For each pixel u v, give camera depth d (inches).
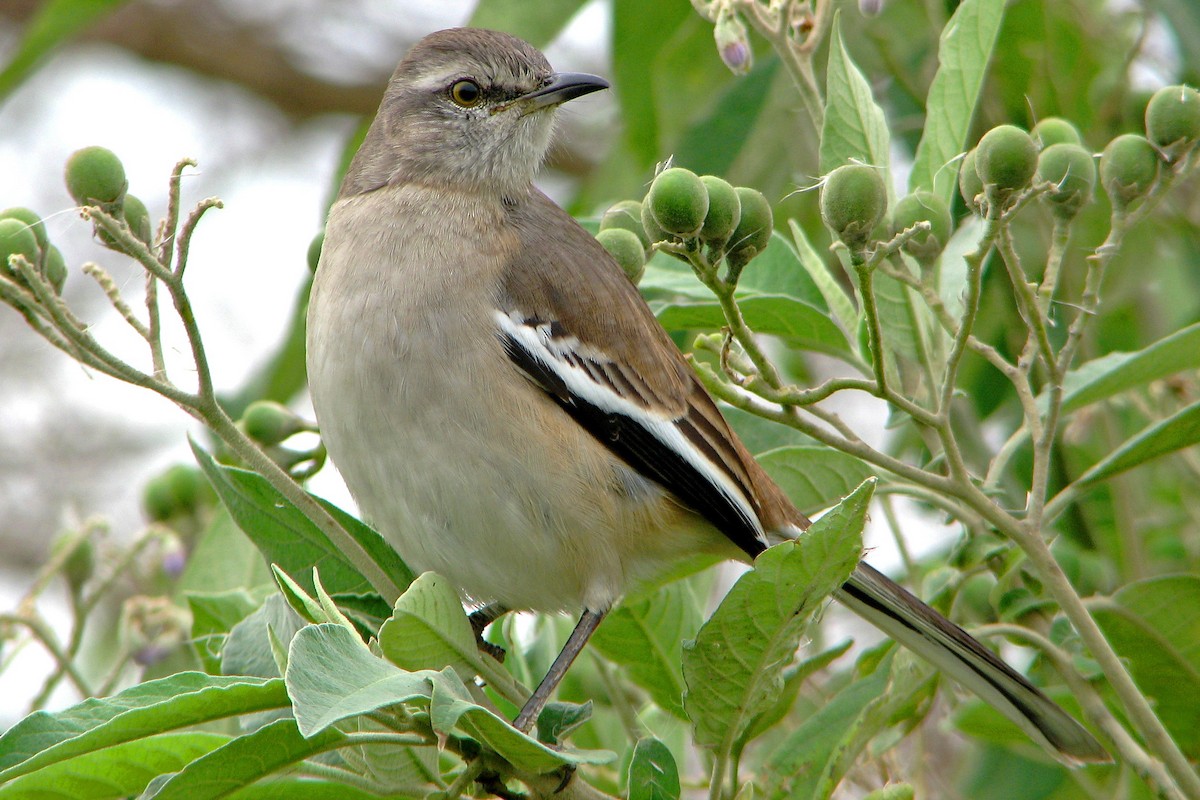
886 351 327.0
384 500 319.3
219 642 325.7
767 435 375.2
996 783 402.6
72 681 371.6
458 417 313.3
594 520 321.1
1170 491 459.8
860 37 469.1
